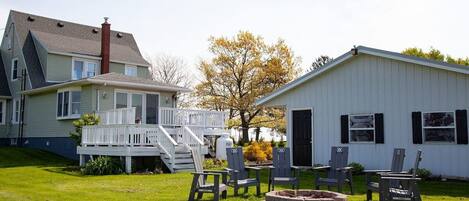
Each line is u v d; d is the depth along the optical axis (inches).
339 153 438.6
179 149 685.3
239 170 417.4
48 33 1138.0
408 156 572.7
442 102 548.1
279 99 714.8
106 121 784.9
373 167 601.9
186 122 821.2
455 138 535.2
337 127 643.5
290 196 293.9
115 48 1202.6
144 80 941.2
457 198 392.2
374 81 610.9
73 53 1043.3
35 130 1012.5
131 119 706.2
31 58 1071.6
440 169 545.0
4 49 1186.6
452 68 531.8
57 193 422.9
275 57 1470.2
